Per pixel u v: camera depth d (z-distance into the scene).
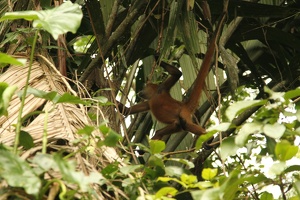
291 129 6.57
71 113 7.91
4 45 10.07
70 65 12.68
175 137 14.34
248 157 11.05
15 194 5.82
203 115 14.95
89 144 6.96
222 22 11.65
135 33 12.18
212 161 13.98
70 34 14.05
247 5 12.79
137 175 7.27
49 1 10.05
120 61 13.50
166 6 12.61
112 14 12.09
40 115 7.73
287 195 7.92
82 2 12.67
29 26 10.18
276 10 12.88
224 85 14.81
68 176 5.56
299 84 15.05
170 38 11.07
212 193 6.05
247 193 7.63
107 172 7.02
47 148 7.09
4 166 5.50
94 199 6.27
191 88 14.65
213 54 12.77
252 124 6.23
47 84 8.63
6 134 7.50
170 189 6.44
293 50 15.44
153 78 16.02
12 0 10.35
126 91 14.34
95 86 12.31
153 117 14.95
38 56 9.16
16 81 8.55
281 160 6.18
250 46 15.30
